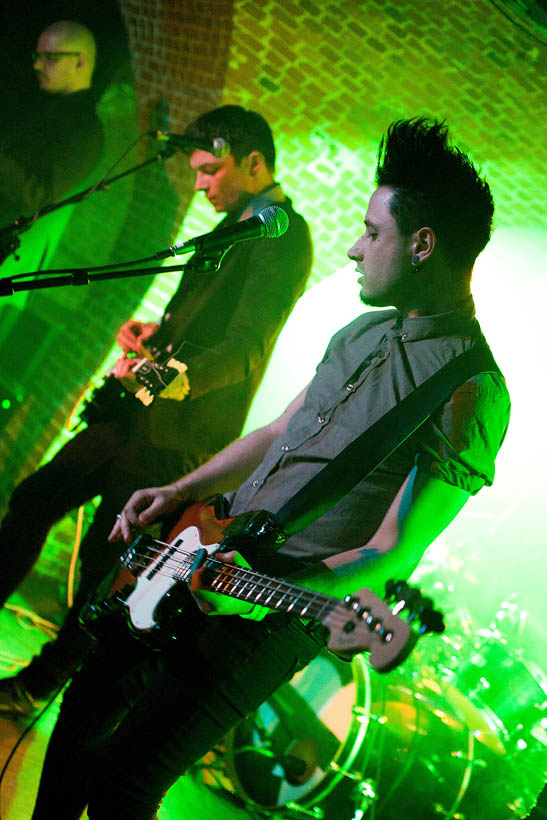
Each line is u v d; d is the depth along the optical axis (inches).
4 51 203.8
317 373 82.7
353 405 76.4
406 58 195.2
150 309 203.2
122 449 131.9
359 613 55.7
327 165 208.4
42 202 208.1
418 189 75.0
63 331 206.7
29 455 200.7
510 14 178.9
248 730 112.5
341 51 199.2
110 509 129.7
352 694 108.5
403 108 201.5
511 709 133.4
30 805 92.8
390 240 75.9
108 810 66.0
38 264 209.5
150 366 125.8
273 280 134.7
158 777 66.2
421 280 75.8
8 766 99.8
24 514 127.3
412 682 117.3
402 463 73.2
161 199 206.2
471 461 70.5
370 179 206.8
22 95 206.7
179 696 67.1
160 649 71.7
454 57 191.2
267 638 68.6
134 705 70.1
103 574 126.0
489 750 115.1
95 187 147.5
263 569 70.2
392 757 106.8
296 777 109.3
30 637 153.8
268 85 206.2
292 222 140.7
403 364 75.7
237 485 89.7
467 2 181.3
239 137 142.5
